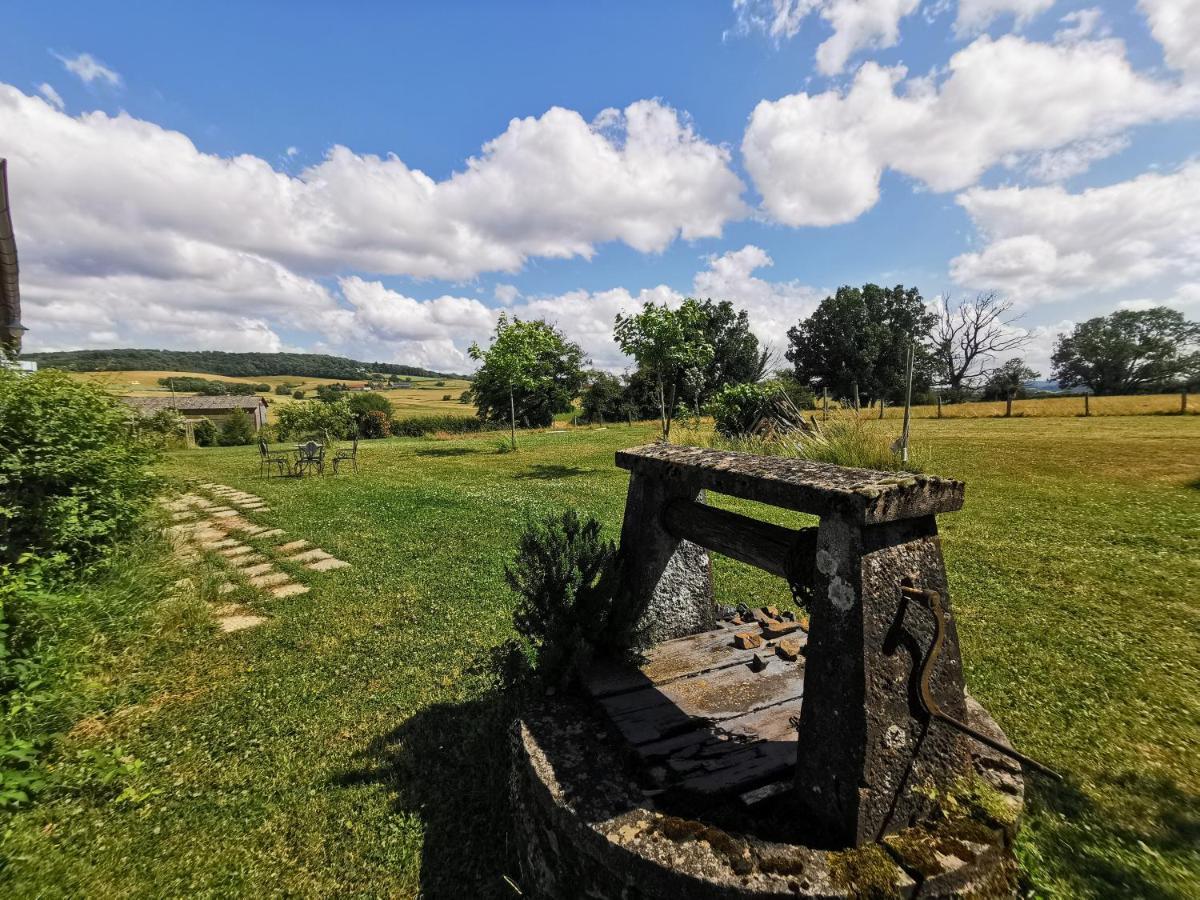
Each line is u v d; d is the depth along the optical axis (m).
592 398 40.34
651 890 1.62
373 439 32.38
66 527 4.62
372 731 3.27
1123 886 1.98
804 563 2.02
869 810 1.63
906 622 1.69
